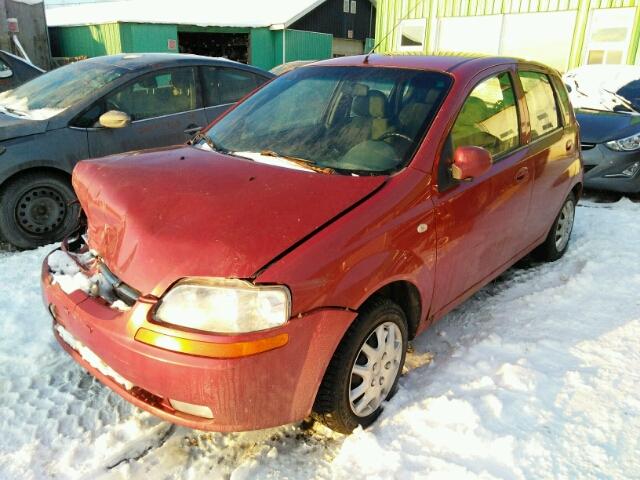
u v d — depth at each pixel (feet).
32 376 9.47
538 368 9.59
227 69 18.75
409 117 9.44
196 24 63.87
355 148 9.23
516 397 8.78
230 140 10.51
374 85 10.32
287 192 7.92
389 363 8.56
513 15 39.86
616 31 35.37
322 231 7.22
